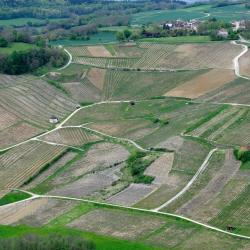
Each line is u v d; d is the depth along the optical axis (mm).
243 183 164250
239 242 136000
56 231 143625
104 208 157625
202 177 171375
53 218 153750
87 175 183875
